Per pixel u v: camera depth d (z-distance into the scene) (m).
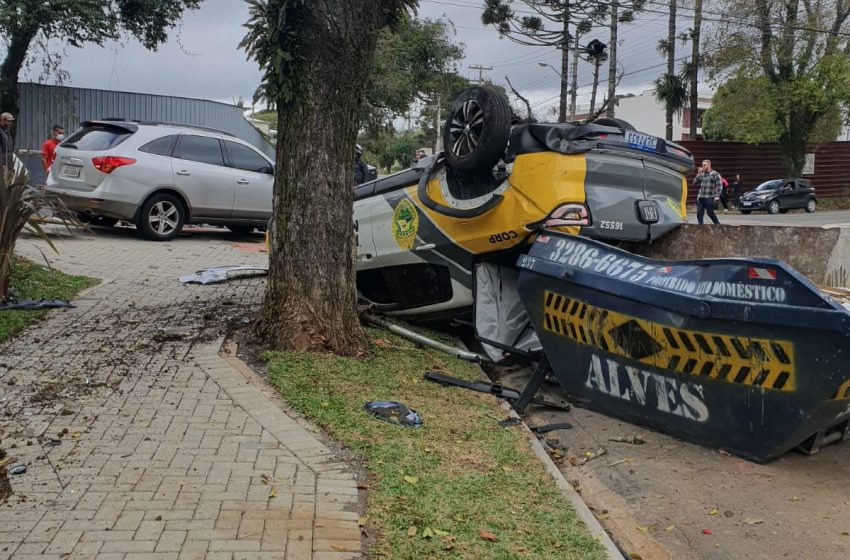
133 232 12.93
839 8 32.34
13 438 4.27
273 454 4.26
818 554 3.78
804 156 36.25
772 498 4.33
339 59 5.91
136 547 3.25
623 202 6.34
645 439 5.18
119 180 11.44
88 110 21.08
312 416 4.82
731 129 35.47
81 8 17.33
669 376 4.89
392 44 31.02
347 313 6.20
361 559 3.30
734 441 4.73
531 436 5.03
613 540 3.96
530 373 6.63
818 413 4.27
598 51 27.00
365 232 7.85
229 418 4.70
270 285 6.21
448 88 36.75
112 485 3.79
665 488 4.49
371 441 4.54
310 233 6.01
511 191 6.21
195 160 12.38
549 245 5.70
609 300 5.11
